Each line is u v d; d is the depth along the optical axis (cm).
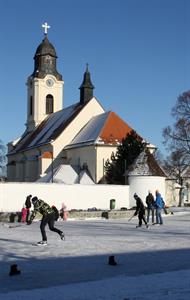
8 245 1873
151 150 7062
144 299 850
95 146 6450
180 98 7631
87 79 7731
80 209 4550
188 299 851
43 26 8812
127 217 4166
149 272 1239
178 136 7638
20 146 8819
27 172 8131
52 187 4559
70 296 884
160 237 2173
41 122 8731
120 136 6700
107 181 5966
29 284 1096
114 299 850
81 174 6462
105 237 2178
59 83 8762
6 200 4375
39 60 8750
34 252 1655
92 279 1152
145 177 4991
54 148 7194
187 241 1991
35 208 1955
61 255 1574
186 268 1295
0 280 1145
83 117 7412
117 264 1370
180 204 8000
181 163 7662
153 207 3341
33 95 8769
